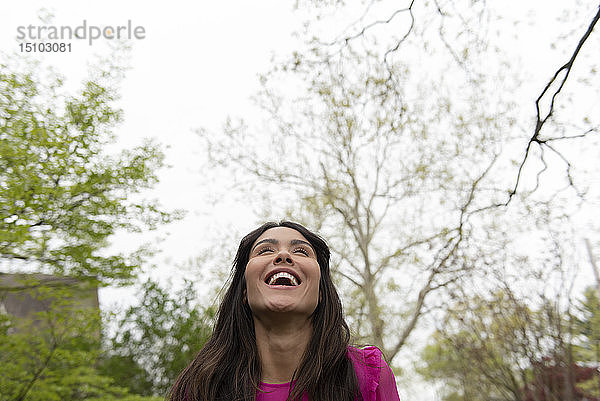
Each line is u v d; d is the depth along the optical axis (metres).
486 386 7.61
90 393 7.65
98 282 6.30
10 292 6.73
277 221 1.97
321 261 1.86
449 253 7.71
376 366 1.73
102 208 6.21
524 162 6.16
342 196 10.55
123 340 11.80
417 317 9.00
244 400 1.62
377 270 10.20
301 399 1.60
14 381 6.29
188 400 1.74
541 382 6.59
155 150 6.59
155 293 12.19
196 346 11.64
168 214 6.55
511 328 6.89
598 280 7.00
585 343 6.99
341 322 1.81
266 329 1.66
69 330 6.46
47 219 5.97
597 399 6.58
